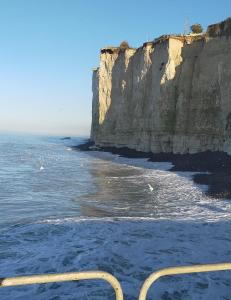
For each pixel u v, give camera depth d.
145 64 58.09
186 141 46.78
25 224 15.82
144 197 23.50
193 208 19.97
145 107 57.53
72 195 24.28
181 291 9.25
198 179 30.25
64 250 12.17
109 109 70.75
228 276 10.27
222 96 41.81
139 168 41.69
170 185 28.48
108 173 36.94
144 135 55.88
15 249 12.27
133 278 10.08
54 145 105.38
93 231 14.63
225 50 43.28
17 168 42.03
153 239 13.70
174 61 51.69
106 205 20.91
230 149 38.62
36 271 10.38
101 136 72.12
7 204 20.97
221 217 17.66
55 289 9.26
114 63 70.25
